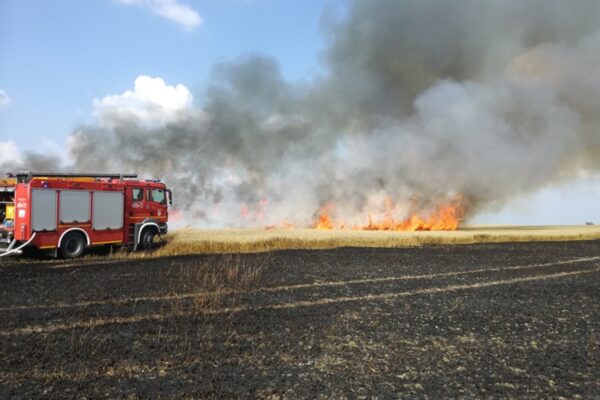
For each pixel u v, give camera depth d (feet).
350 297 36.65
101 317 29.22
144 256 61.26
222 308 32.14
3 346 23.11
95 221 59.00
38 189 53.36
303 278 45.55
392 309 32.58
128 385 18.28
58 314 29.94
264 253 67.82
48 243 54.44
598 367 21.30
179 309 31.53
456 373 20.25
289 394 17.66
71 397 17.04
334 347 23.75
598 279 47.57
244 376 19.48
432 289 40.57
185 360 21.39
